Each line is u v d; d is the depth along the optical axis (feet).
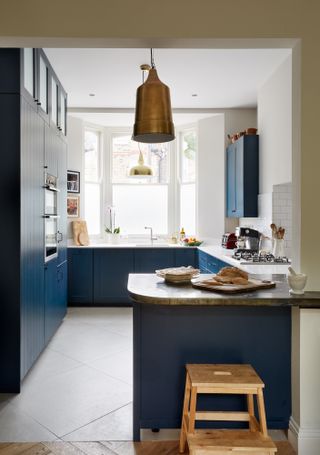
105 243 20.62
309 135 7.32
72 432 7.80
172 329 7.67
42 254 11.72
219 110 18.28
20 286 9.44
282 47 7.68
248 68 13.52
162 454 7.13
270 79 14.19
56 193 13.87
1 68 9.30
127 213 21.22
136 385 7.61
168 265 18.42
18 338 9.44
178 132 20.85
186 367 6.99
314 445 7.23
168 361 7.68
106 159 20.90
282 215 13.91
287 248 13.91
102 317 16.39
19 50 9.27
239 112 18.35
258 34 7.23
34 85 10.75
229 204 17.79
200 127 19.30
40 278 11.48
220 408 7.61
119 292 18.38
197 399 7.63
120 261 18.38
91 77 14.33
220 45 7.55
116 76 14.25
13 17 7.06
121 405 8.87
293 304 6.75
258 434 6.34
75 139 19.07
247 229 15.38
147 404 7.64
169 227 21.08
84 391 9.52
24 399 9.11
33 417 8.32
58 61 12.81
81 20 7.11
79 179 19.27
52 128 13.15
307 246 7.37
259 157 15.48
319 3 7.26
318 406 7.30
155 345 7.66
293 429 7.46
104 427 7.99
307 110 7.31
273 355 7.72
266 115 14.61
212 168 18.88
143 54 12.35
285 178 12.74
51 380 10.12
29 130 10.16
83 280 18.33
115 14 7.14
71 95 16.39
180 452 7.16
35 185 10.81
